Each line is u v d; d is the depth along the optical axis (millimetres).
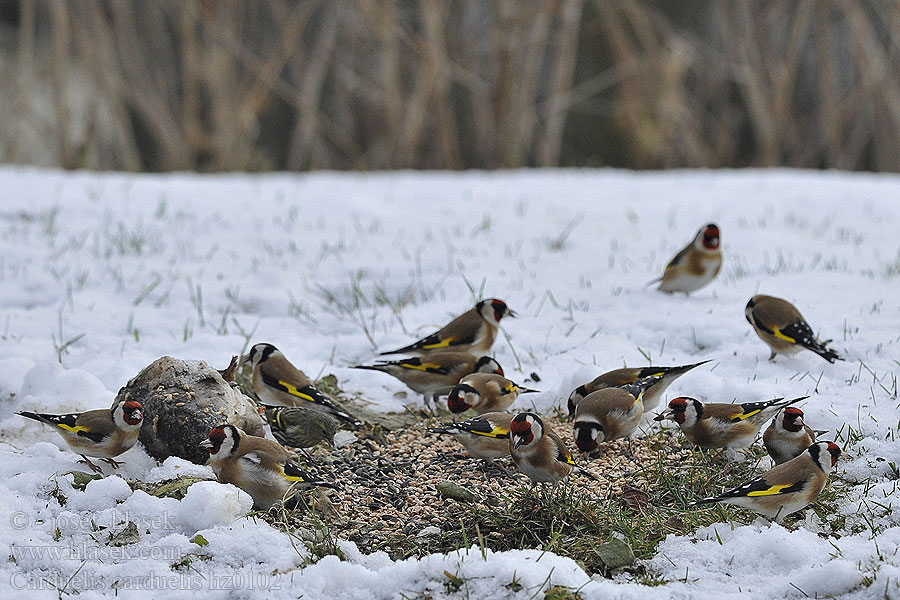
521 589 7164
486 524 8359
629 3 33938
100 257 16234
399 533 8328
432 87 31625
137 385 9625
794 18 38406
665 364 11844
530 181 23500
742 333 12578
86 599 7176
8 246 16562
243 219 18875
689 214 19578
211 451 8539
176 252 16688
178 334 13055
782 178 23531
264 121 37844
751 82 33625
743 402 10523
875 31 38000
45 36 35938
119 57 32969
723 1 35031
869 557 7480
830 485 8828
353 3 32562
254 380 10703
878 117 34125
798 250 16844
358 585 7289
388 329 13312
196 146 31922
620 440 9961
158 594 7246
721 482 8977
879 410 10125
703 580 7469
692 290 14062
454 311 13930
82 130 34500
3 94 32344
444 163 32406
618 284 14969
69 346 12484
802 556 7578
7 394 10555
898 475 8945
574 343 12672
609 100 39094
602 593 7180
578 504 8422
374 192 21719
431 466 9688
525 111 33375
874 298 13688
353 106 37469
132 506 8234
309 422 9938
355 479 9344
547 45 39250
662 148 34125
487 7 35125
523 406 10969
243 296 14539
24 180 21266
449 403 10391
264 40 36531
